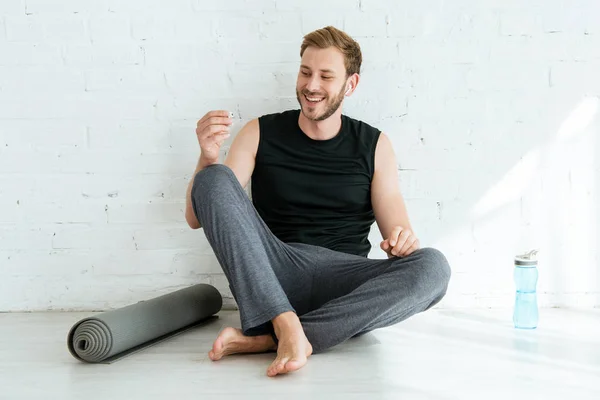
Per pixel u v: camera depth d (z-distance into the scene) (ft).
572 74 8.57
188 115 8.71
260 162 7.98
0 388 5.76
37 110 8.69
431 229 8.74
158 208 8.78
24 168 8.73
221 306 8.51
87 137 8.72
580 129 8.61
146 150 8.73
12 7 8.60
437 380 5.89
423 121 8.66
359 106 8.66
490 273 8.74
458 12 8.55
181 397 5.50
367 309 6.47
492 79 8.61
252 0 8.58
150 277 8.82
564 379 5.90
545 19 8.53
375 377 5.98
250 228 6.55
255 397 5.49
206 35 8.64
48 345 7.16
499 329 7.66
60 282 8.82
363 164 7.95
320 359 6.55
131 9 8.61
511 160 8.67
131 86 8.68
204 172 6.72
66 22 8.62
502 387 5.70
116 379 5.98
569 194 8.67
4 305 8.82
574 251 8.70
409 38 8.58
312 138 7.98
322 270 7.28
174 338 7.48
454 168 8.70
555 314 8.38
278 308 6.26
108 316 6.56
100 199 8.77
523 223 8.71
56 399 5.47
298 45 8.62
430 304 6.92
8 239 8.79
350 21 8.57
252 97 8.69
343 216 7.98
